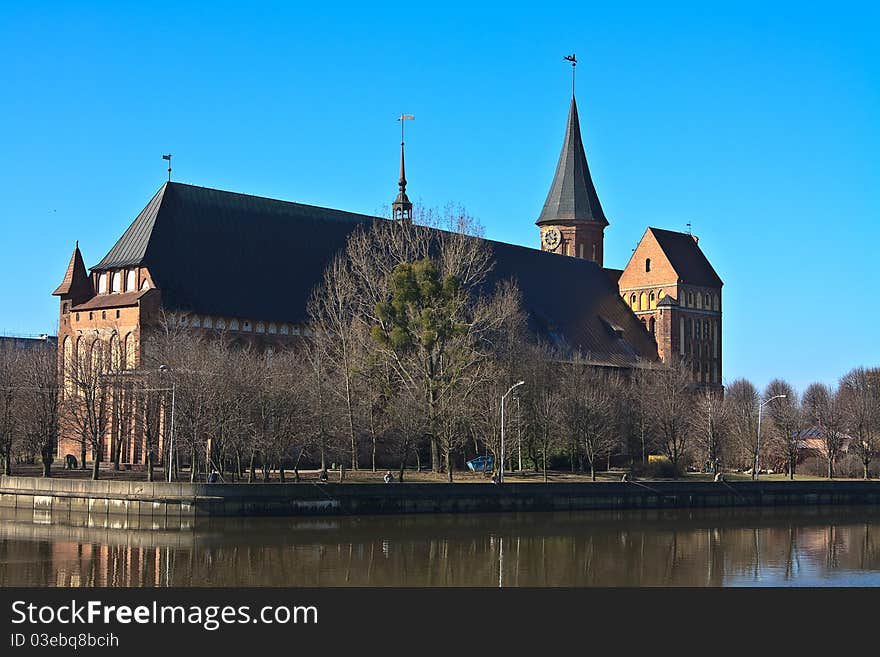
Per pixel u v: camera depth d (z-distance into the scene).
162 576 67.25
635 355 173.75
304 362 123.44
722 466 159.62
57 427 115.44
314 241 140.38
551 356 144.75
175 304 122.12
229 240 131.25
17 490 100.00
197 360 106.25
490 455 133.50
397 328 115.56
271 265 133.75
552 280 173.75
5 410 116.25
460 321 117.56
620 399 144.62
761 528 106.00
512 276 162.25
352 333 118.44
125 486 92.00
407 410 112.00
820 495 132.12
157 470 115.31
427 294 116.25
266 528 88.75
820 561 82.88
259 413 104.75
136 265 122.94
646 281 184.25
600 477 130.50
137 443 123.12
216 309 125.06
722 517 114.31
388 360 116.69
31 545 78.56
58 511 96.50
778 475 159.25
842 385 198.62
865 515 123.50
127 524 91.19
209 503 89.31
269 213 137.50
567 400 130.50
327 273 129.88
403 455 110.94
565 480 124.69
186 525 89.06
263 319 129.12
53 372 118.75
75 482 95.44
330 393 111.75
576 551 83.44
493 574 71.56
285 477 111.69
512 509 105.06
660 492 117.69
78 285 129.50
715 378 187.50
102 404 111.75
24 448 124.25
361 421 115.19
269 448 105.31
